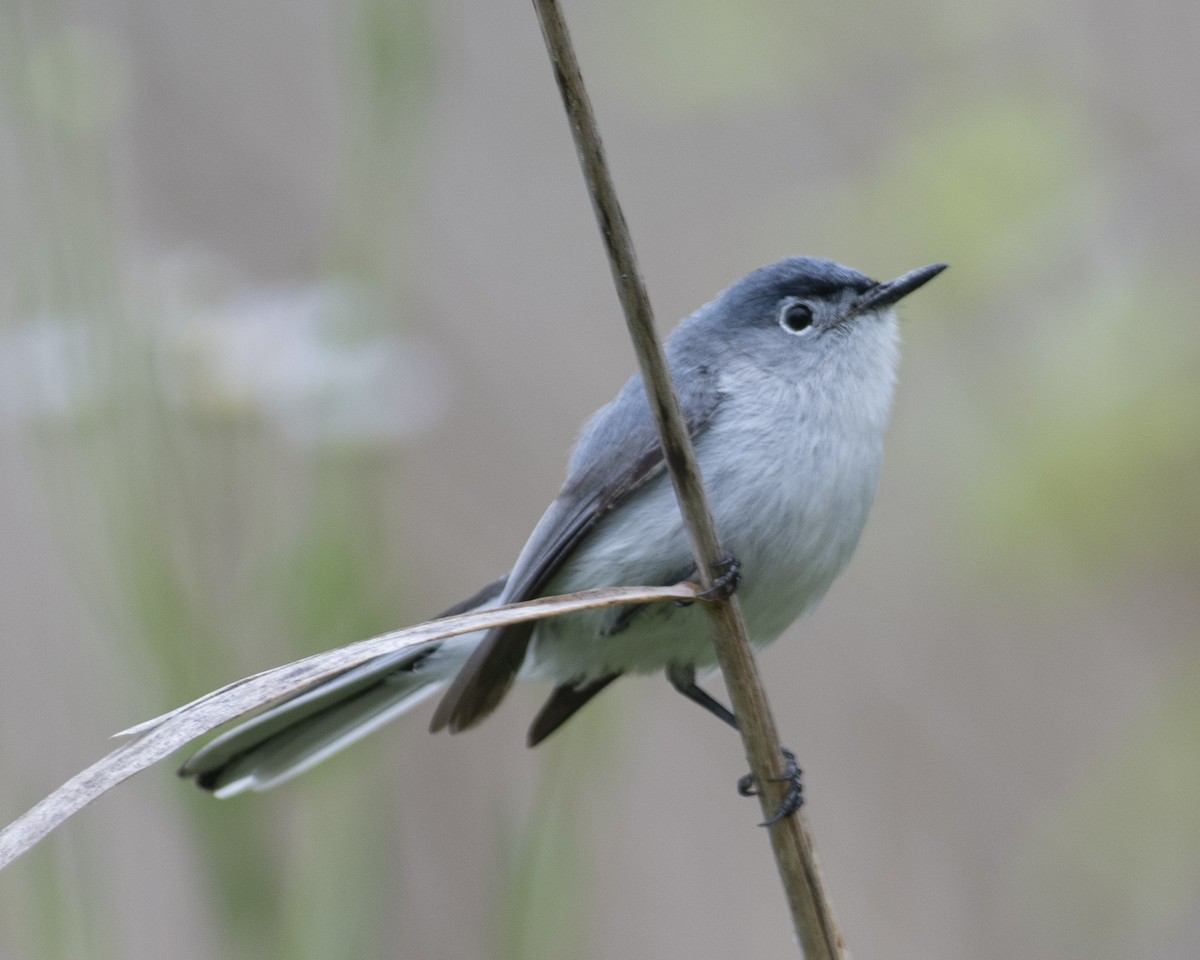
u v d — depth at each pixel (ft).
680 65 34.60
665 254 41.01
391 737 25.39
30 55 25.25
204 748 23.70
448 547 35.96
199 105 37.11
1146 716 31.14
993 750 36.17
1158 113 34.24
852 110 34.99
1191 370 30.37
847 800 36.45
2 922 22.16
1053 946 30.91
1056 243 32.35
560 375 39.11
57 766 26.71
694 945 36.19
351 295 26.30
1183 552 30.60
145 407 24.06
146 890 30.01
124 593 23.31
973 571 32.24
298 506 25.12
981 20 35.06
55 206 24.70
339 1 36.86
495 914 23.09
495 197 41.70
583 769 23.30
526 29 43.19
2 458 30.91
